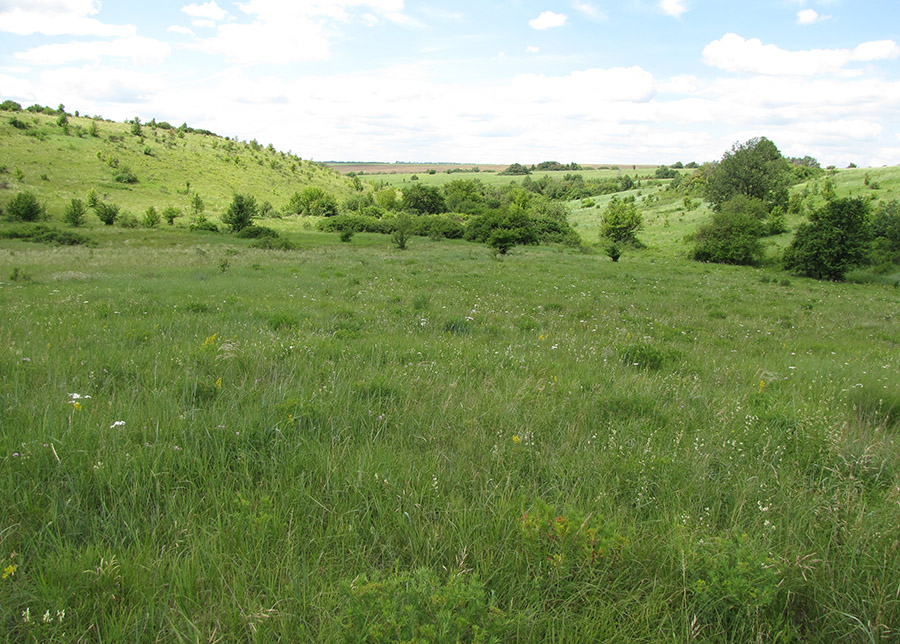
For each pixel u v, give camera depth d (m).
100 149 103.31
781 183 75.50
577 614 2.31
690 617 2.34
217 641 2.07
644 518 3.17
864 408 5.73
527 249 52.12
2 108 122.75
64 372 5.11
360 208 96.44
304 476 3.30
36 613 2.16
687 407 5.24
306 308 11.61
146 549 2.53
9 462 3.11
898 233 45.25
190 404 4.56
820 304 20.14
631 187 140.50
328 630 2.09
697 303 17.83
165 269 20.31
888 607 2.35
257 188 112.19
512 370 6.41
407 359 6.85
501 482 3.37
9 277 15.95
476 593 2.10
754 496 3.37
